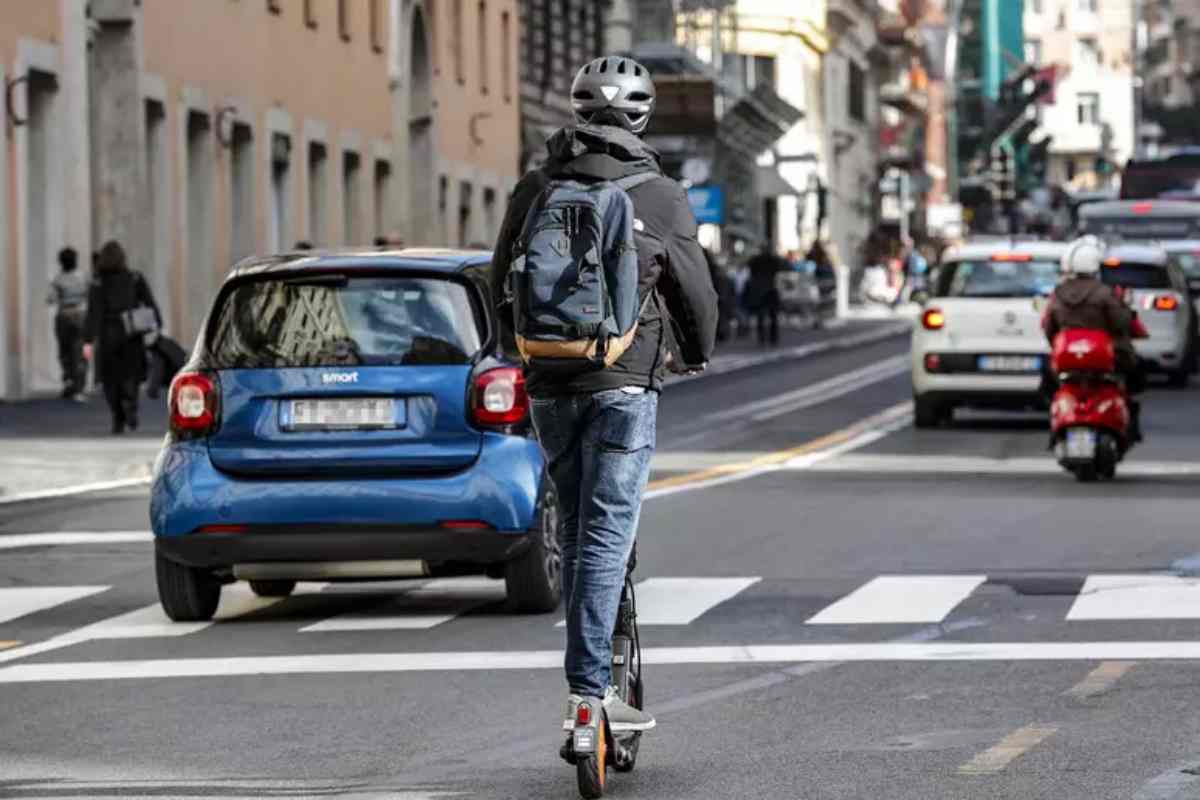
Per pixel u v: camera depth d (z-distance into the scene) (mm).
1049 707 21422
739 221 170750
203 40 86875
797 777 18562
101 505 42781
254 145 92625
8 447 53938
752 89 162875
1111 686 22469
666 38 157375
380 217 115250
